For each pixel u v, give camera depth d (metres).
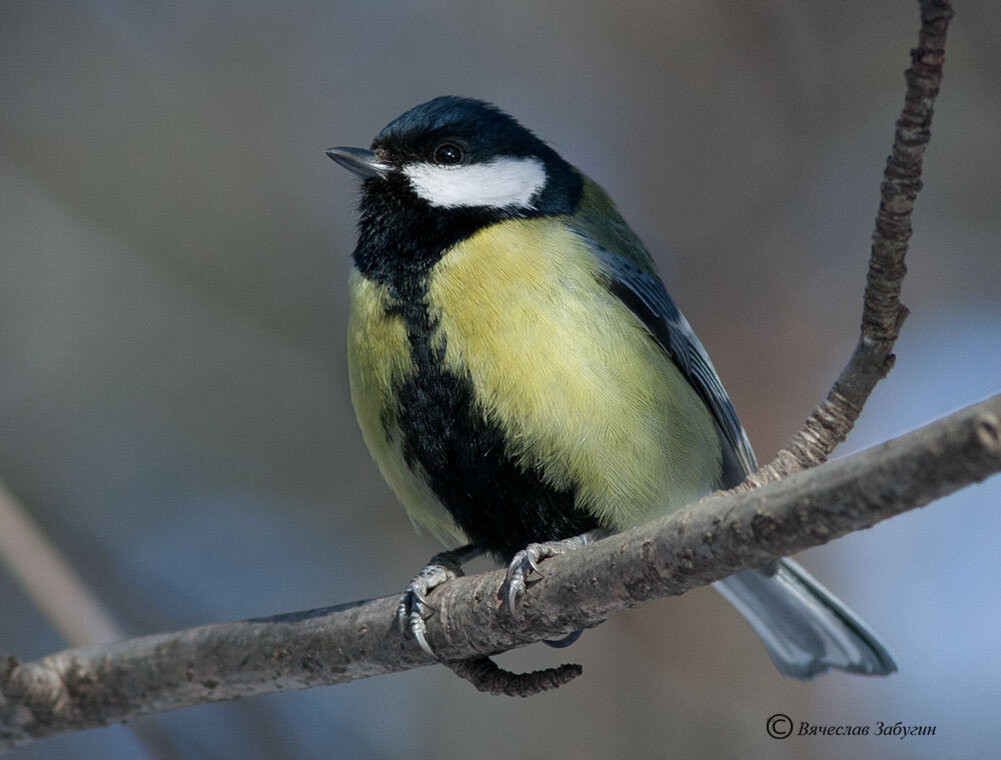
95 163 12.87
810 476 4.56
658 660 10.48
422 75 13.04
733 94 12.35
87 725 6.43
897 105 12.20
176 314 12.53
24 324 12.39
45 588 7.36
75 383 12.27
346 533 11.71
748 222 12.00
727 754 9.98
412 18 13.14
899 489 4.25
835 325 11.49
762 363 11.34
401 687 10.64
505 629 5.70
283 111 13.12
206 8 13.23
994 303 11.89
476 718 10.43
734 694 10.28
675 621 10.55
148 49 13.20
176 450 12.13
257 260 12.70
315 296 12.60
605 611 5.39
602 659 10.55
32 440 12.05
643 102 12.48
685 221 12.09
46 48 13.05
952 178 12.15
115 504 11.86
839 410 5.20
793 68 12.31
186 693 6.37
